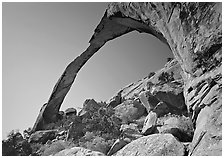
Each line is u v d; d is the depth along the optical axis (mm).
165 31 12195
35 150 14562
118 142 11539
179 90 15930
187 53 10297
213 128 7355
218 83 8438
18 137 15055
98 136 14289
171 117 13562
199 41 9484
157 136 9047
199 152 7008
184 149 8039
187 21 10148
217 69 8766
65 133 16203
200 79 9445
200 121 8375
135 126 15281
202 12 9414
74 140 14602
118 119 17359
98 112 18547
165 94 15977
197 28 9688
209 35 9070
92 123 16234
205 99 8680
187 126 11930
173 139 8477
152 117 14141
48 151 13461
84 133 15328
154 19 13078
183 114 14547
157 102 16422
